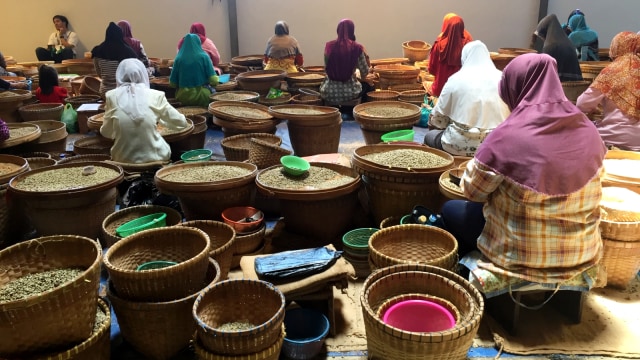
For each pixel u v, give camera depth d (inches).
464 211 98.2
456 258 90.2
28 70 268.8
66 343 69.4
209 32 360.5
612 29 344.5
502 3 350.0
